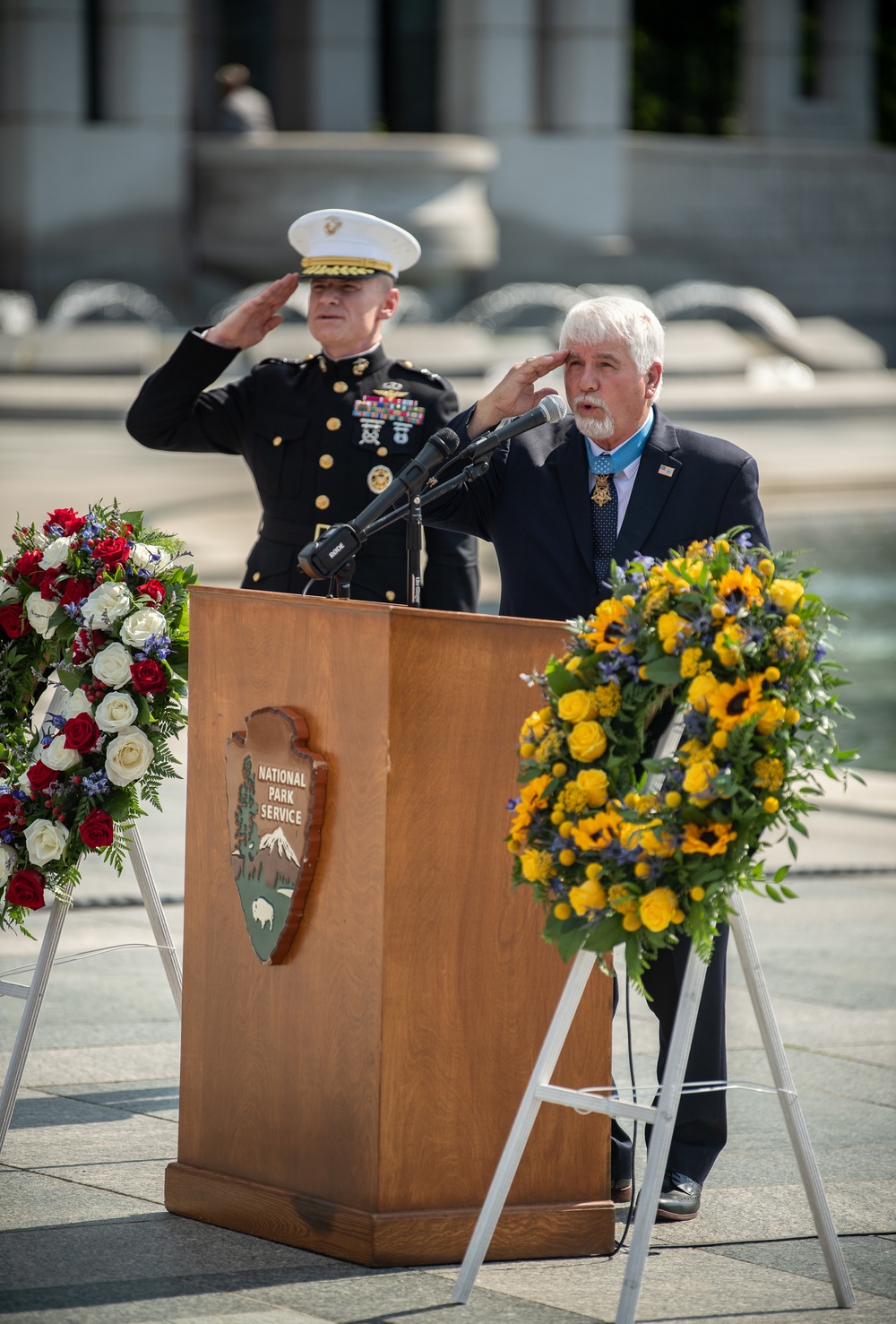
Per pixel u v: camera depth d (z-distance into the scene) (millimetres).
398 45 107500
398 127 108062
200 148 85562
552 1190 11680
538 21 93188
